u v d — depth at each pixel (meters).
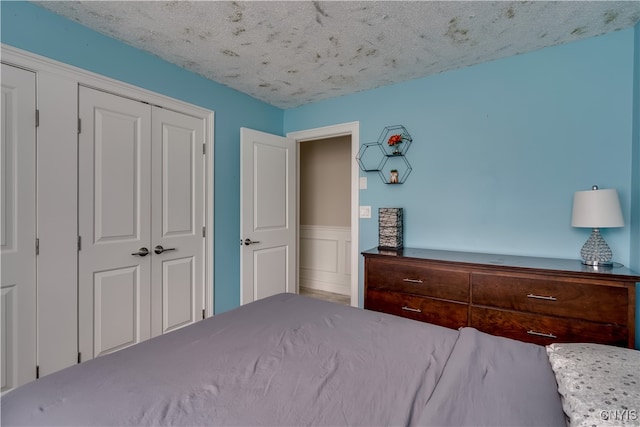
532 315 1.79
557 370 0.90
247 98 3.00
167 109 2.32
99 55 1.92
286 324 1.37
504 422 0.71
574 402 0.72
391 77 2.58
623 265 1.86
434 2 1.62
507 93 2.24
